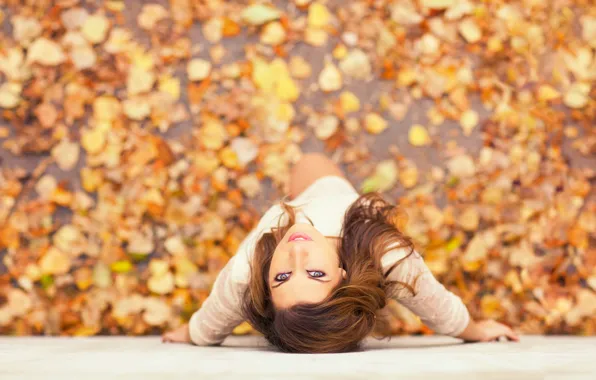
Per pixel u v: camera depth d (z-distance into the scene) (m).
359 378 1.37
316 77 3.40
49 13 3.34
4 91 3.27
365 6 3.43
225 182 3.26
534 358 1.74
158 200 3.21
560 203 3.26
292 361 1.65
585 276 3.15
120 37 3.35
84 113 3.30
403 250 2.23
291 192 2.94
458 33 3.43
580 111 3.38
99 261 3.14
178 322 3.06
